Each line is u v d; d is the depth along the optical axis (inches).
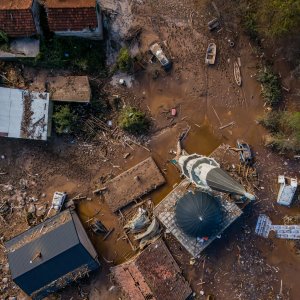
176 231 1037.8
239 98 1072.2
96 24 986.7
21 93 1018.1
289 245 1067.3
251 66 1070.4
